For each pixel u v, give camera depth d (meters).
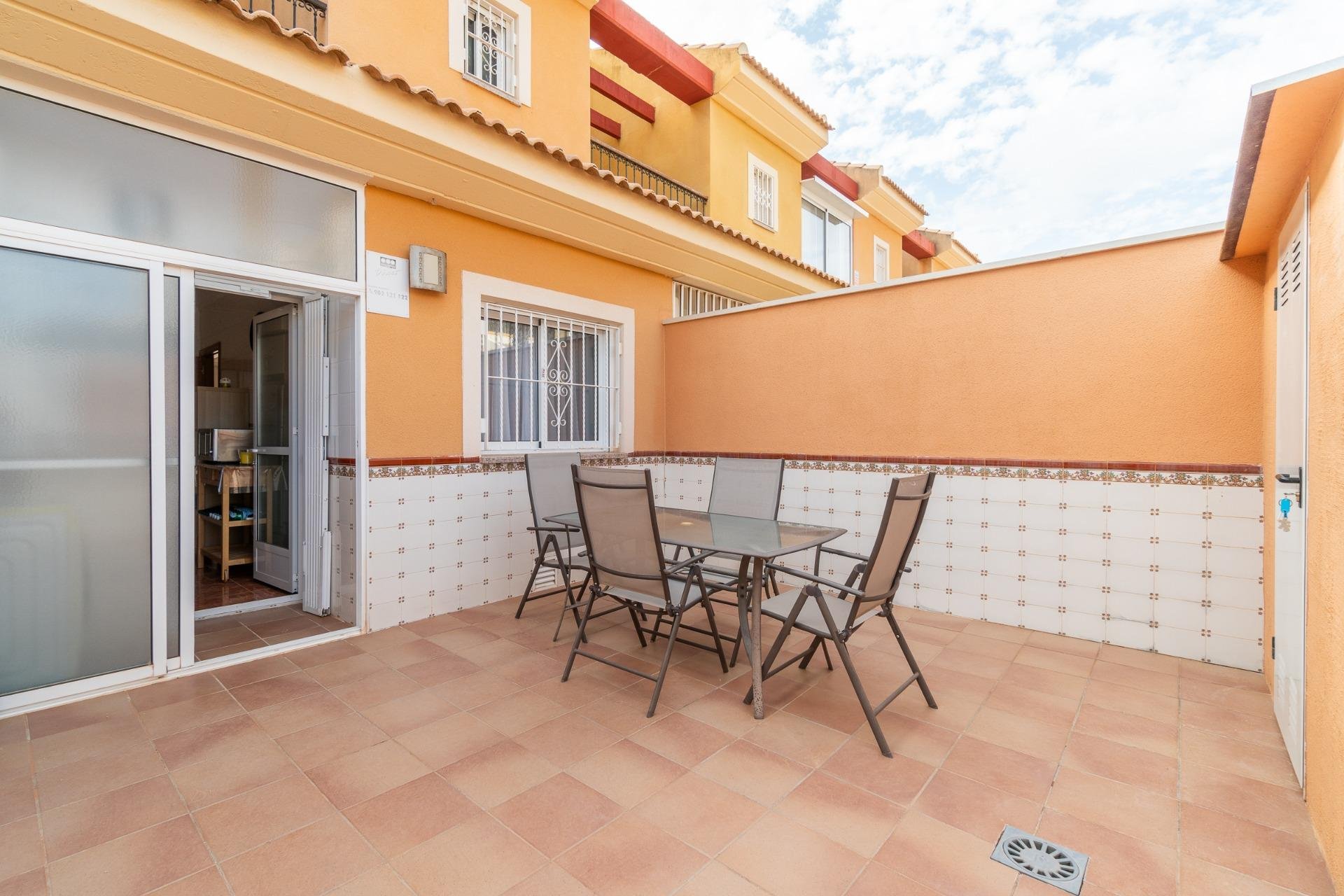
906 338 4.29
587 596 4.62
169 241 2.98
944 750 2.37
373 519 3.75
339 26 3.77
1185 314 3.29
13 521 2.62
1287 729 2.35
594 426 5.44
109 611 2.86
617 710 2.71
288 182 3.39
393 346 3.85
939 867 1.73
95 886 1.65
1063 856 1.78
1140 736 2.47
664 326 5.86
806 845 1.83
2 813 1.96
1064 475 3.65
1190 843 1.84
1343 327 1.65
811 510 4.76
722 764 2.27
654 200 4.84
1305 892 1.64
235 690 2.90
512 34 4.85
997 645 3.51
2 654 2.60
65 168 2.68
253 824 1.92
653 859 1.77
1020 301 3.81
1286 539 2.41
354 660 3.28
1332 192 1.76
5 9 2.28
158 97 2.81
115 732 2.48
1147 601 3.41
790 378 4.93
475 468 4.25
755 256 6.00
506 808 2.00
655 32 6.18
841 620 2.63
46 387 2.68
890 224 10.87
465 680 3.02
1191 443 3.29
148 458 2.95
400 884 1.67
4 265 2.56
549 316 4.95
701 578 2.97
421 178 3.74
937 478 4.14
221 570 5.05
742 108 7.21
